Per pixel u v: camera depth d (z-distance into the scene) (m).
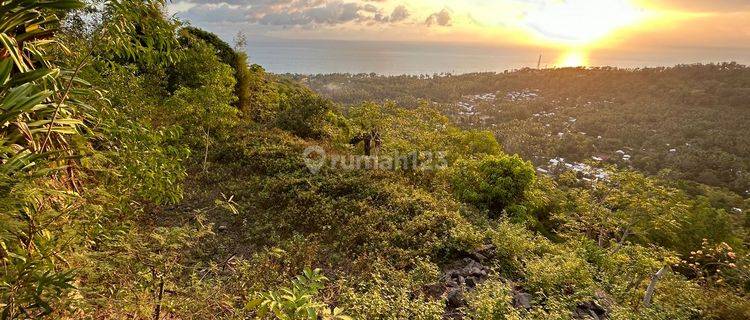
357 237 7.21
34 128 1.99
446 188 13.08
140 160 3.06
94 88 2.54
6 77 1.63
